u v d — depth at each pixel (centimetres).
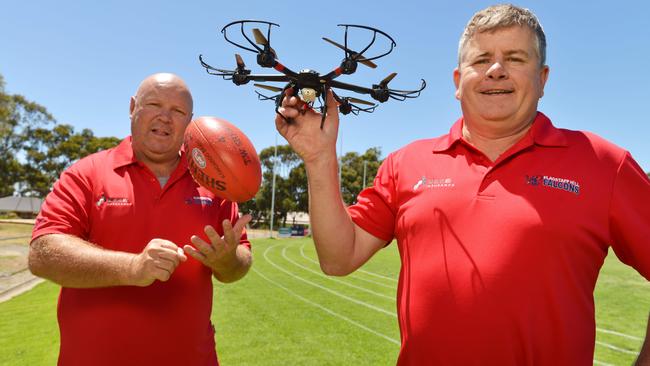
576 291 178
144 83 271
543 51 204
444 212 195
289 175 6050
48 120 5525
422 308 194
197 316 264
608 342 773
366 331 813
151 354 248
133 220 258
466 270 185
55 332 762
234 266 273
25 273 1574
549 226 179
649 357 173
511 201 186
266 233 5359
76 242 233
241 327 819
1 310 953
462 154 206
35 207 5831
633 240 180
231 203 298
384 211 231
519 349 177
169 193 270
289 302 1070
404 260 208
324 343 732
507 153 193
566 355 174
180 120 270
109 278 216
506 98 196
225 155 243
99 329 243
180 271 262
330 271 225
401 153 232
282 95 211
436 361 188
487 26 200
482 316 180
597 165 187
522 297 177
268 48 197
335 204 219
